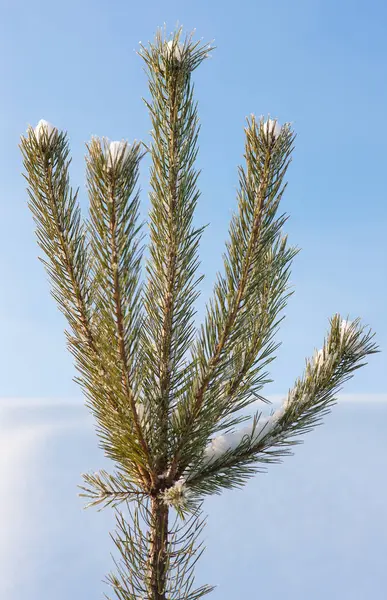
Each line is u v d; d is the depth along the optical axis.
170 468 1.29
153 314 1.29
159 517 1.30
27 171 1.24
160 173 1.24
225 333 1.26
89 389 1.29
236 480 1.31
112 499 1.30
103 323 1.23
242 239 1.24
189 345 1.29
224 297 1.26
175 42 1.21
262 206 1.21
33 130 1.24
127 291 1.21
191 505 1.22
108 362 1.24
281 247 1.33
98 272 1.22
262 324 1.33
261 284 1.28
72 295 1.27
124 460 1.31
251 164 1.21
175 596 1.28
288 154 1.21
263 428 1.32
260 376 1.32
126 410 1.26
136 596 1.29
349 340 1.33
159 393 1.29
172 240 1.25
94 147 1.16
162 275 1.28
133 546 1.29
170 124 1.22
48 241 1.26
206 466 1.31
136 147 1.17
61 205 1.25
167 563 1.28
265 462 1.32
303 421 1.33
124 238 1.18
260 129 1.19
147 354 1.30
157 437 1.28
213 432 1.31
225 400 1.31
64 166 1.25
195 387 1.29
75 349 1.29
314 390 1.33
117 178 1.16
